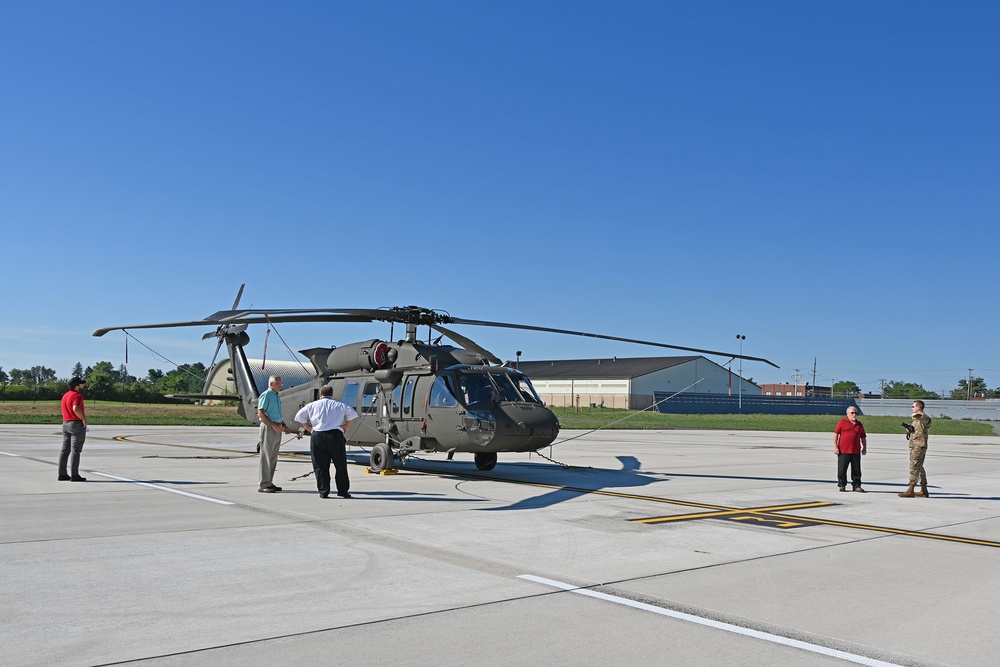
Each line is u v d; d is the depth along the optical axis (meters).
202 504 10.52
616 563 7.25
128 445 22.73
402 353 15.49
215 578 6.42
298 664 4.45
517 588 6.22
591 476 15.59
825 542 8.65
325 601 5.77
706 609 5.74
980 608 5.93
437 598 5.89
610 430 41.81
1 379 106.62
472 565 7.03
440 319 15.64
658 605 5.81
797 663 4.63
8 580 6.25
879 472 18.16
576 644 4.88
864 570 7.20
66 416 12.94
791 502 12.17
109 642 4.77
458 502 11.16
